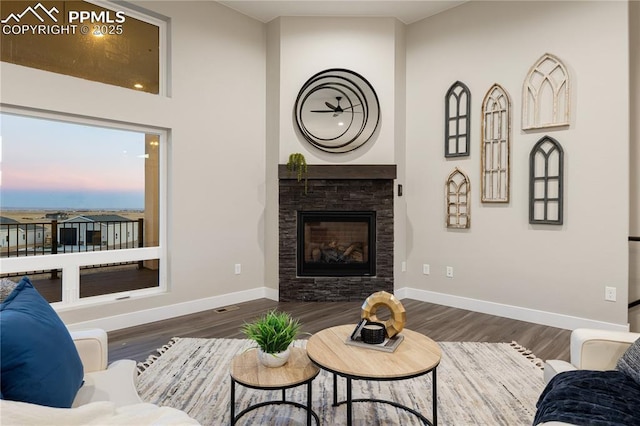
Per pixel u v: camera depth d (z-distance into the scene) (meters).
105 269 3.59
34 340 1.18
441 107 4.35
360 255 4.57
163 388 2.37
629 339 1.65
